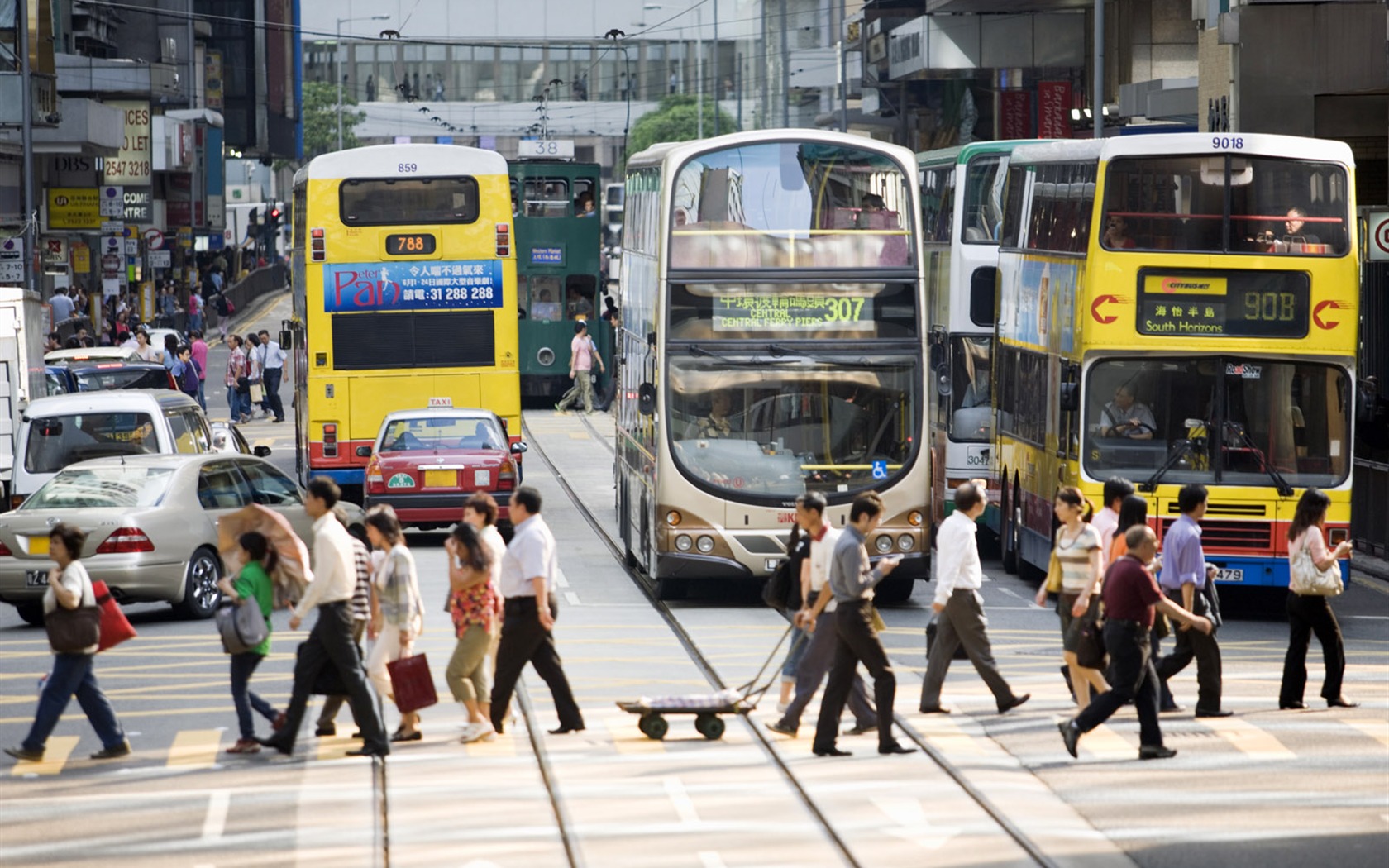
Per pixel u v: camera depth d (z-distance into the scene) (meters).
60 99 179.00
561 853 38.00
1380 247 91.94
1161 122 153.12
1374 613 77.12
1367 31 119.50
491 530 51.00
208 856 37.81
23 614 74.38
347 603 47.28
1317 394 73.50
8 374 102.94
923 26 188.12
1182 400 73.62
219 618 47.66
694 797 42.97
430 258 104.06
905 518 75.94
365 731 47.47
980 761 46.94
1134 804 42.69
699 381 75.44
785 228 76.12
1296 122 121.06
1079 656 50.31
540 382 177.62
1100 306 73.56
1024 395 86.69
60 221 191.12
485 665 50.66
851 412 75.81
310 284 103.75
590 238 177.12
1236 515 73.12
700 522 74.88
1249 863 37.72
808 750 48.53
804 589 50.19
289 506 78.12
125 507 71.06
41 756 47.16
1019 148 92.12
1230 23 121.19
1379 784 44.91
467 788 43.88
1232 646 68.50
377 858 37.53
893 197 76.69
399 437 95.62
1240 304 73.25
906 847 38.56
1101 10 135.62
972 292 99.00
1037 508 82.81
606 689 57.50
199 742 50.06
